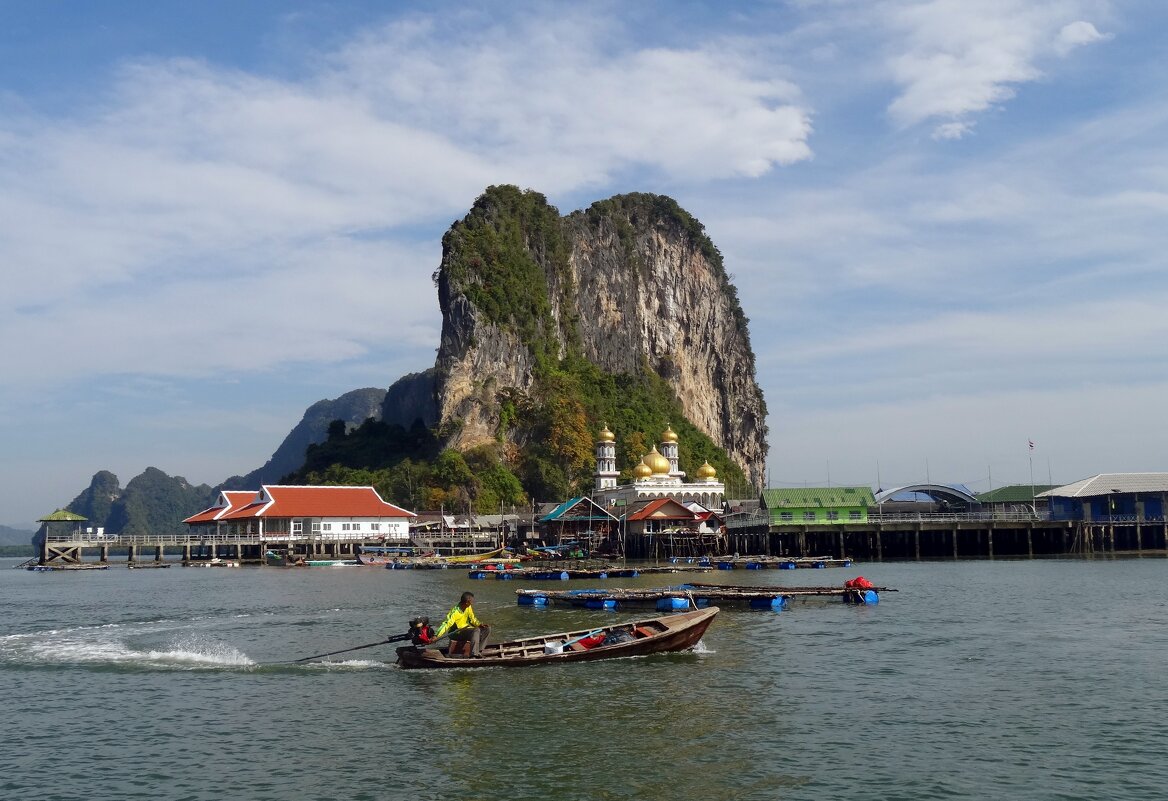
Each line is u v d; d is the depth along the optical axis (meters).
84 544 151.25
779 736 30.84
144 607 73.06
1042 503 154.25
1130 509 130.12
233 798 25.91
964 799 25.25
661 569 103.50
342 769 28.12
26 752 30.11
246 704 36.00
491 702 35.81
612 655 43.66
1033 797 25.31
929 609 61.62
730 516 147.88
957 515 137.75
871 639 49.09
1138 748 29.23
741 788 26.17
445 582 97.06
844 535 124.94
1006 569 100.06
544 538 163.38
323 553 160.00
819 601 66.50
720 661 43.25
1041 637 49.28
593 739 30.78
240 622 61.12
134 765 28.72
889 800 25.22
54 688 39.12
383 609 68.12
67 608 73.12
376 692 37.72
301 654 47.12
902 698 35.69
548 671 41.28
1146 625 53.38
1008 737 30.47
